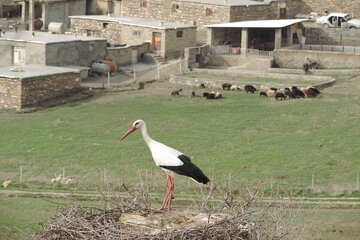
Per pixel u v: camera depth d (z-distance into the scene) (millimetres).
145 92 61719
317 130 52188
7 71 60375
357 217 40062
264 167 46750
